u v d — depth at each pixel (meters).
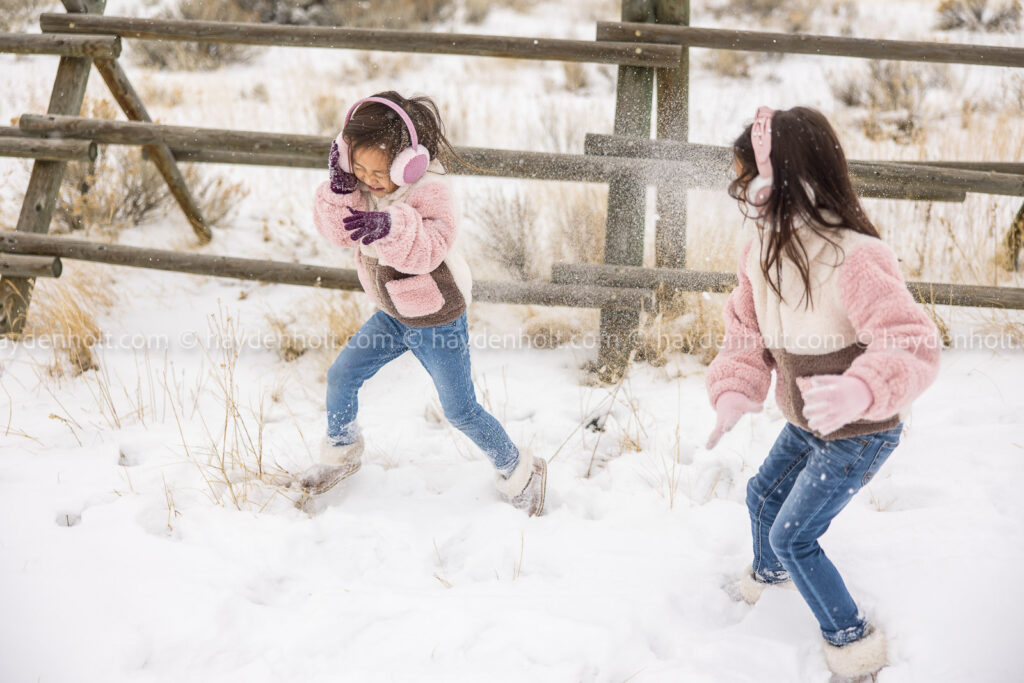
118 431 3.79
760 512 2.52
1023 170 4.72
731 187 2.14
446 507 3.23
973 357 4.22
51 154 4.56
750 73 10.63
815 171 1.95
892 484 3.21
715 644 2.50
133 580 2.79
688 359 4.49
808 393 1.88
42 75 10.27
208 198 6.44
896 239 5.61
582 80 10.20
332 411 3.16
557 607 2.67
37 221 4.66
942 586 2.61
